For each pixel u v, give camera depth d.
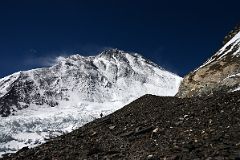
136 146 17.23
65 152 18.69
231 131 16.27
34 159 18.53
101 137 20.69
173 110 23.92
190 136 16.80
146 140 17.88
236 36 55.25
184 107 24.06
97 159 16.30
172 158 14.09
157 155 14.91
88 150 18.05
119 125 22.97
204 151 14.27
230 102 22.09
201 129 17.56
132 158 15.36
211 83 43.88
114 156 16.17
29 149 21.75
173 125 19.55
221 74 43.91
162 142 16.83
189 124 19.03
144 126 20.83
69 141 21.22
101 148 18.20
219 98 23.89
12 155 21.11
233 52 47.47
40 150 20.20
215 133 16.39
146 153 15.63
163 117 22.47
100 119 27.84
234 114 19.08
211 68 46.00
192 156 13.95
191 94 45.59
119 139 19.34
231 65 43.81
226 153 13.45
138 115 25.45
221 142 15.04
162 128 19.25
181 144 15.76
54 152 19.17
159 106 27.44
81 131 23.78
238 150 13.72
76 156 17.55
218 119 18.77
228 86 38.69
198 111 21.62
